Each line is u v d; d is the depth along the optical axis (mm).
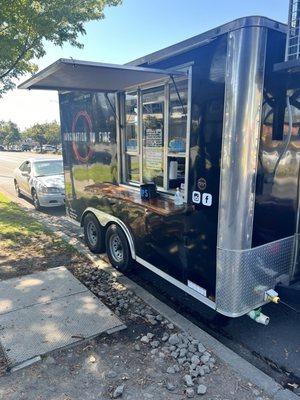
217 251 2932
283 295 3168
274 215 3023
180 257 3443
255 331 3426
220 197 2834
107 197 4617
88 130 5453
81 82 4047
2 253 5375
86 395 2484
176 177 3840
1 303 3736
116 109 4730
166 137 3916
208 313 3744
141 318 3531
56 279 4363
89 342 3086
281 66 2590
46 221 7688
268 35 2580
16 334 3162
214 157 2871
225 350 3002
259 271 2998
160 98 3967
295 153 3080
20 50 7211
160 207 3654
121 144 4812
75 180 6000
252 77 2559
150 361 2850
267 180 2881
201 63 2920
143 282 4480
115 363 2820
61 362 2818
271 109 2748
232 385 2592
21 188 10500
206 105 2900
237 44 2551
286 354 3080
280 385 2615
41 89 4605
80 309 3617
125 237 4441
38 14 6535
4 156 41500
